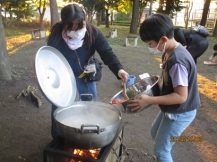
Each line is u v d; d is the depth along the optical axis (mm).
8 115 3547
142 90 1873
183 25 20656
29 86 4211
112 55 2309
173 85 1643
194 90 1775
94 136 1561
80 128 1535
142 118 3785
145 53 8758
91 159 1666
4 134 3096
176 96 1630
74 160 1784
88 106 1935
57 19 10938
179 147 3053
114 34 12102
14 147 2859
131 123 3605
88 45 2287
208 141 3242
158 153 1975
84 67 2400
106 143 1654
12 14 15227
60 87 1852
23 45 8820
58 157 1748
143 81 1963
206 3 15086
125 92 1877
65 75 1985
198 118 3879
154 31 1590
